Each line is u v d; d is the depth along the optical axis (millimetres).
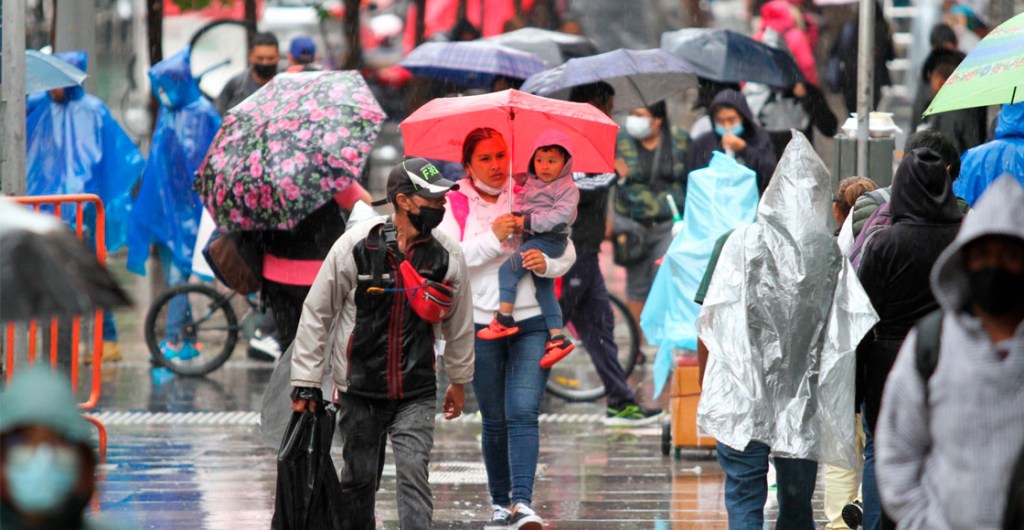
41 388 10328
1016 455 13469
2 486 10273
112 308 12352
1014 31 25547
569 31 63875
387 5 72500
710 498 28031
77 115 41594
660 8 74875
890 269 20359
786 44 54125
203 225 37875
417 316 21078
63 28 47750
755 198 31281
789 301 20359
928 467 14016
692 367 31891
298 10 73188
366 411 21281
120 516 25922
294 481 20797
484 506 27469
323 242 27906
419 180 20688
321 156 26453
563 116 26797
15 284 11836
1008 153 28000
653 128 41719
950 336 13734
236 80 43625
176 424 35156
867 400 21062
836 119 46562
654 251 42156
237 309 45156
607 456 32438
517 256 25156
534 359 25344
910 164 20359
